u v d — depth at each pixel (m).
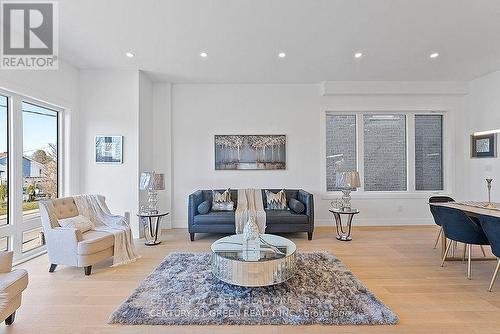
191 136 5.36
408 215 5.41
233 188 5.38
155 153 5.26
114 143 4.57
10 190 3.36
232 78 5.05
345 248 3.88
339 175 4.48
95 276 2.94
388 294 2.51
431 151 5.56
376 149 5.52
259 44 3.66
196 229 4.30
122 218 3.64
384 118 5.53
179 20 3.03
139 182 4.57
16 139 3.41
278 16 2.96
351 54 3.99
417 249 3.83
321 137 5.40
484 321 2.09
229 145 5.36
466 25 3.17
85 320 2.11
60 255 3.00
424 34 3.39
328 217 5.38
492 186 4.91
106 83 4.56
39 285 2.72
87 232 3.33
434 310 2.24
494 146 4.87
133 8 2.78
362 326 2.03
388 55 4.04
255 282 2.38
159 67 4.49
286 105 5.39
